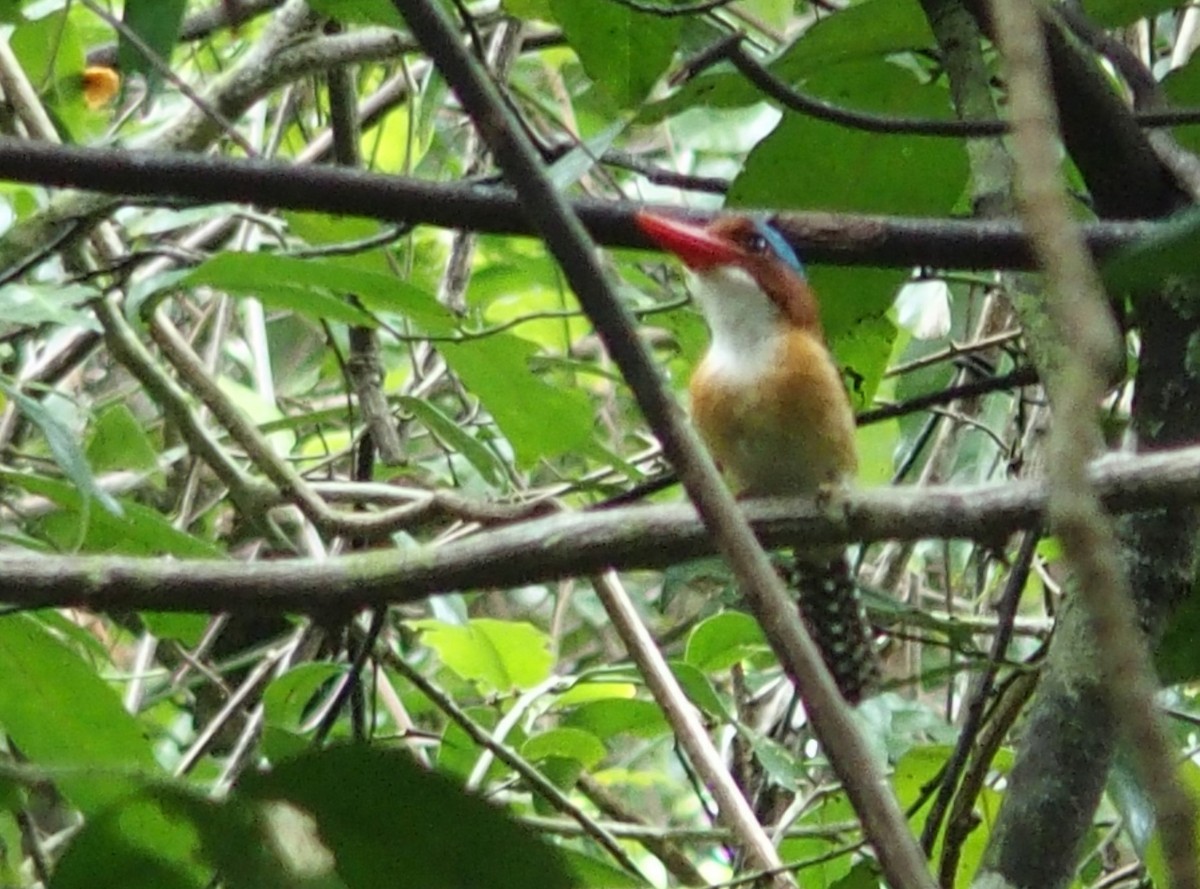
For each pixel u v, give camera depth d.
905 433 9.42
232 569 3.66
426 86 8.06
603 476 9.16
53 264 9.20
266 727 4.11
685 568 6.31
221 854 1.64
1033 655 6.57
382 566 3.70
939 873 5.65
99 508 6.22
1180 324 5.28
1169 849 1.27
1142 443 5.31
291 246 7.93
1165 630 4.13
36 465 9.33
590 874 4.24
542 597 11.62
